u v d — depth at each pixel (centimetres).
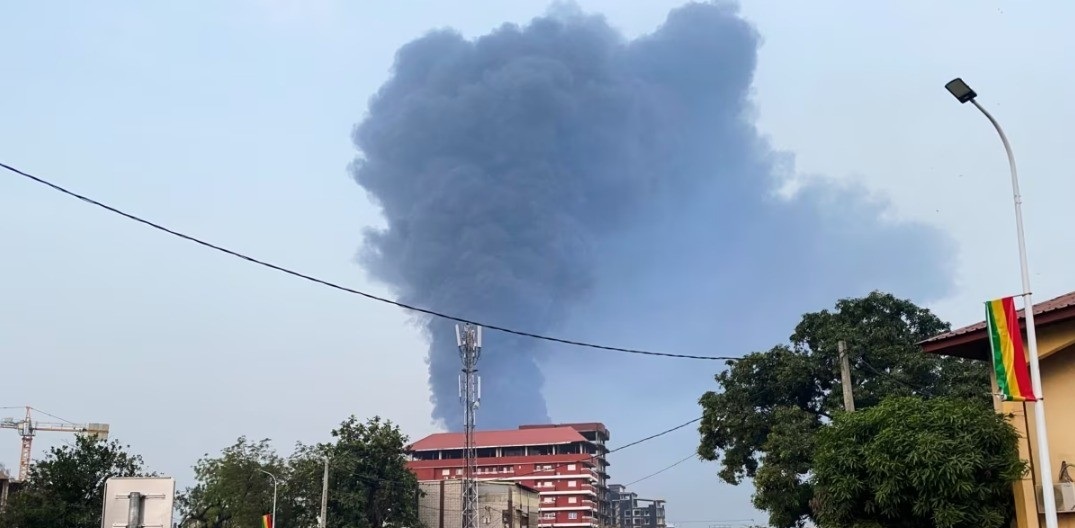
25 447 10844
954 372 3303
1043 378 1814
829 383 3500
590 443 13762
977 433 1767
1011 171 1534
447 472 13075
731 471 3581
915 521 1850
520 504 9938
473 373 6769
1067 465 1748
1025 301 1488
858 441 1928
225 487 6034
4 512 4084
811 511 3116
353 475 6369
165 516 1673
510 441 13150
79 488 4209
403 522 6594
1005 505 1788
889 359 3341
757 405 3597
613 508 15262
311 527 6266
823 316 3606
